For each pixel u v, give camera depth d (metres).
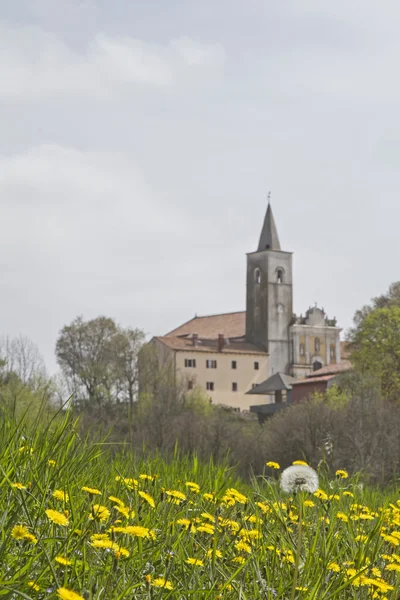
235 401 168.25
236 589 4.26
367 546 4.88
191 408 95.94
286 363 174.75
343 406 69.75
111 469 6.30
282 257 177.88
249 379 170.25
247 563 4.43
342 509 6.03
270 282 175.88
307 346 175.25
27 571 3.71
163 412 75.25
